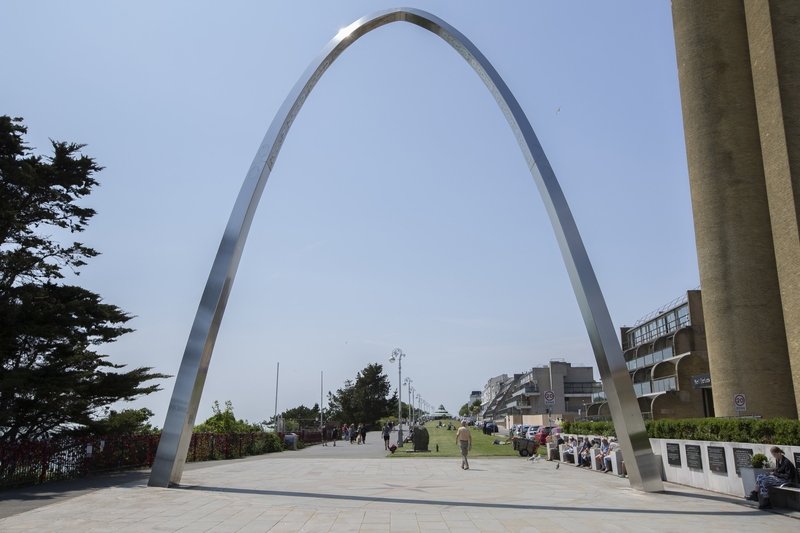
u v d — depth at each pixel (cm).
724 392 2650
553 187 1925
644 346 4934
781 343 2577
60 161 2406
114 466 2336
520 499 1537
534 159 1969
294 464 2823
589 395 11412
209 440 3203
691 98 2862
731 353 2631
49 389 2097
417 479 2069
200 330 1839
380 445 5541
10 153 2303
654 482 1675
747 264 2641
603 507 1395
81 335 2325
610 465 2345
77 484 1844
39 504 1404
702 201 2786
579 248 1848
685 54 2906
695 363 3731
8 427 2178
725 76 2773
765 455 1459
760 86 2522
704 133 2792
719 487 1648
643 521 1204
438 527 1127
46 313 2209
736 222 2677
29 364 2233
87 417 2386
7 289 2261
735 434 1623
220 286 1878
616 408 1722
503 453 3866
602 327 1755
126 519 1198
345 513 1286
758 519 1229
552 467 2678
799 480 1345
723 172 2720
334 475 2209
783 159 2353
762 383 2555
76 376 2222
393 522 1179
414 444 4128
